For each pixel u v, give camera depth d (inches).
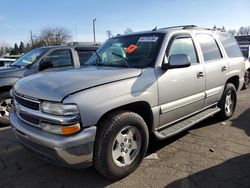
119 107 135.6
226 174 141.0
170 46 167.0
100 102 124.4
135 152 143.4
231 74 224.2
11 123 145.9
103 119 129.7
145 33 179.5
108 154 128.5
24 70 253.0
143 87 143.3
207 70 192.4
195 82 179.5
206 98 194.7
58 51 280.7
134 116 137.9
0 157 169.9
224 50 223.5
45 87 129.0
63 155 117.9
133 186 132.3
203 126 217.3
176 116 169.8
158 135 157.2
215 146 177.2
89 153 123.0
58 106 118.6
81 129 120.3
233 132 202.8
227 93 223.1
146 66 153.6
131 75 141.3
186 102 173.2
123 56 168.2
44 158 129.8
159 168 149.0
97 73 141.8
